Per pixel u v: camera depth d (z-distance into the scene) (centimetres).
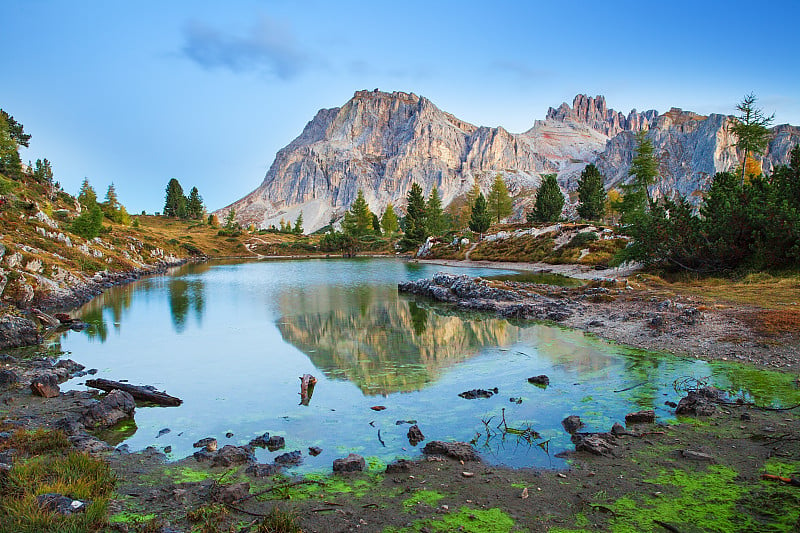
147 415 1219
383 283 5047
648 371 1465
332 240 13388
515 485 775
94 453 961
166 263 8319
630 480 772
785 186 3316
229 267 8131
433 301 3500
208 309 3150
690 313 2027
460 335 2212
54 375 1455
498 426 1077
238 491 757
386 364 1709
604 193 11019
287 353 1908
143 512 700
